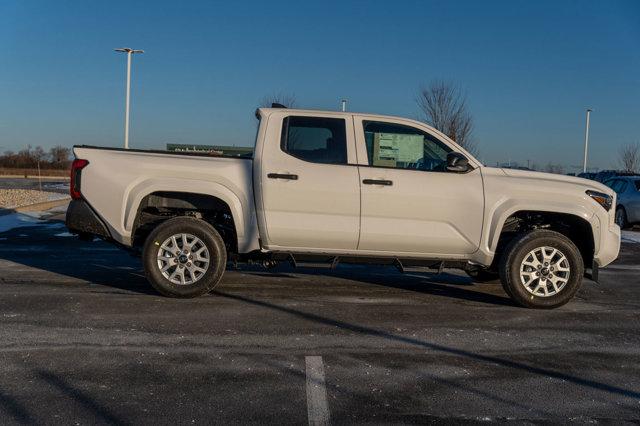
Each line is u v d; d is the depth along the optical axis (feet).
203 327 17.83
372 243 21.20
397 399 12.99
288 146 21.24
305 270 27.91
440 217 21.13
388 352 16.06
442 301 22.34
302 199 20.83
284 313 19.69
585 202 21.48
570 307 21.97
